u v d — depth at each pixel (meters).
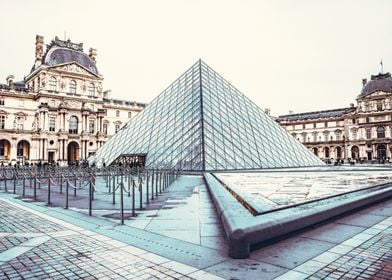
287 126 141.25
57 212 13.72
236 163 39.03
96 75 105.38
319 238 8.62
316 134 132.88
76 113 97.38
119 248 8.06
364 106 120.25
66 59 101.69
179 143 41.53
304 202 11.13
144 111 56.00
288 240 8.47
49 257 7.43
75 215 12.90
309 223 9.27
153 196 18.03
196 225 10.59
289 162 46.00
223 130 42.91
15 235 9.57
